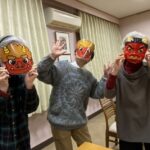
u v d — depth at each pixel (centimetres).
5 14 232
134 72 124
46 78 146
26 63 97
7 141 99
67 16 324
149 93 125
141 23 504
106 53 444
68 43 350
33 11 272
